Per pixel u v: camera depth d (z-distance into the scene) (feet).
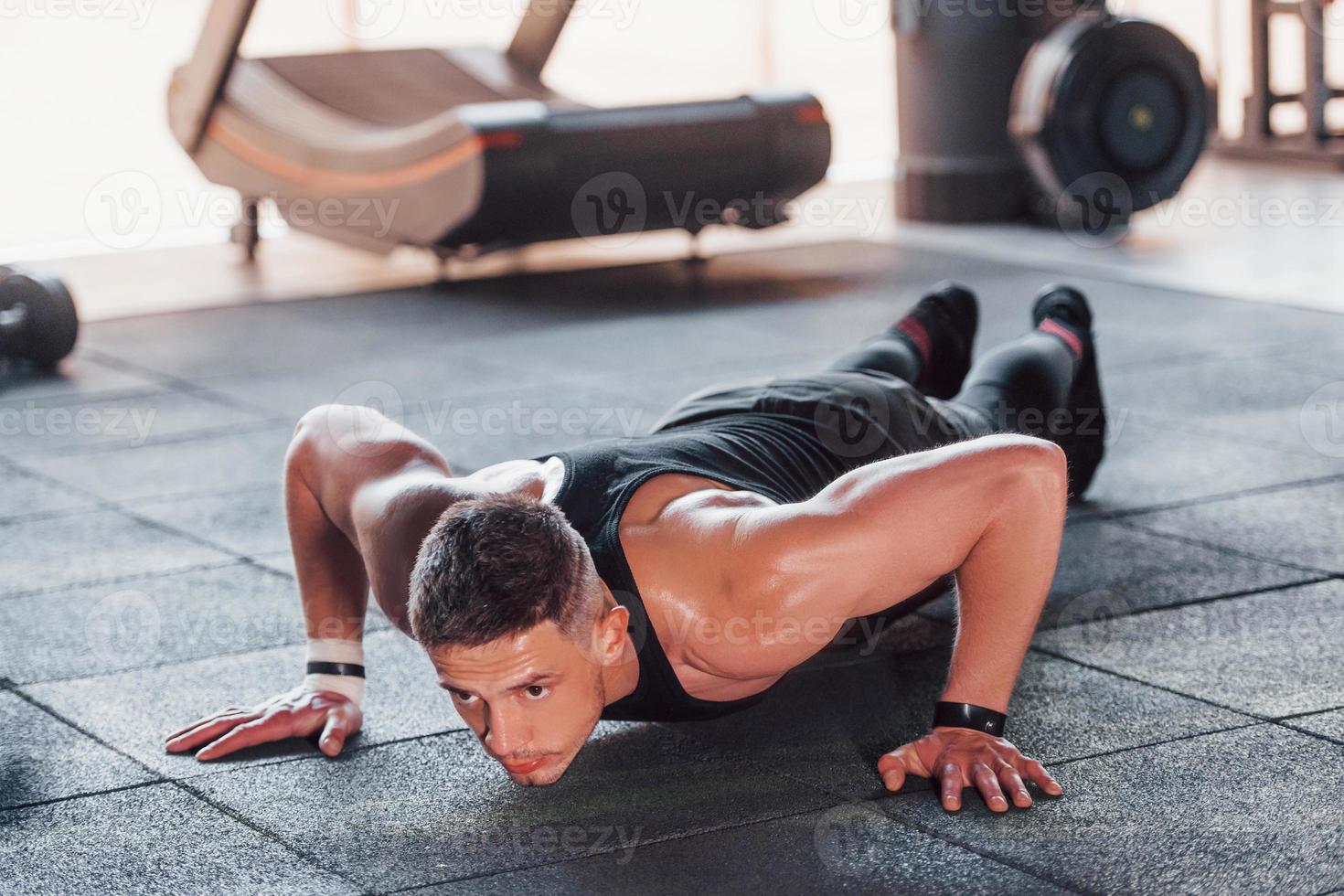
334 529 7.27
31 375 17.39
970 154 25.94
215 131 24.68
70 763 7.19
